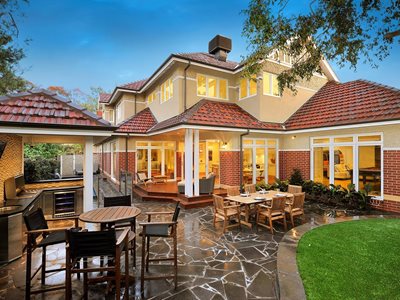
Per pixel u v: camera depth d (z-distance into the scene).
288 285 3.92
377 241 5.90
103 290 4.21
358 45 5.91
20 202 6.30
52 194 7.90
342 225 7.32
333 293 3.72
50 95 7.27
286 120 14.12
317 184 11.34
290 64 14.21
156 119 16.58
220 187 13.16
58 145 20.47
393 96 10.08
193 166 11.80
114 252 3.58
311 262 4.80
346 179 10.93
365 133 10.12
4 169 7.07
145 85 16.81
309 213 9.02
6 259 5.15
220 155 13.55
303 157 12.88
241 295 3.98
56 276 4.67
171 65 13.16
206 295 3.99
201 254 5.61
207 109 12.20
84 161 7.27
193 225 7.89
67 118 6.64
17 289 4.25
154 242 6.41
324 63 15.32
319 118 12.21
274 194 8.68
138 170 15.91
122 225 5.54
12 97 6.71
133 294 4.04
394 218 8.05
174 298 3.91
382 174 9.48
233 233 7.10
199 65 12.97
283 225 7.84
